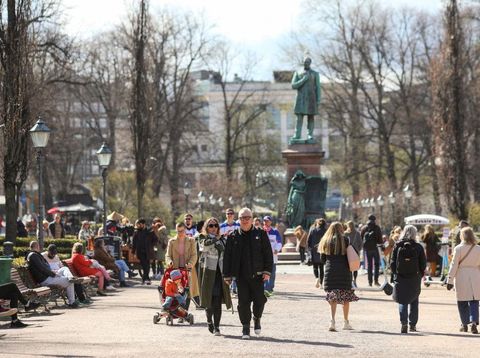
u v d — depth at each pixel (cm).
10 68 4525
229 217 3253
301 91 6894
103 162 4600
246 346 2009
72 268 3550
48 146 8350
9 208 4544
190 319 2517
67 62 6731
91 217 9406
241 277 2177
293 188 6781
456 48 7550
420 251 2334
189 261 2641
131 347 1983
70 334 2269
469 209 7525
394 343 2091
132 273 4881
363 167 10088
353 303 3281
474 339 2195
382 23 9875
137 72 7331
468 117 8538
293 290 3941
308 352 1902
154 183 9575
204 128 11156
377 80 9919
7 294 2514
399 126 10231
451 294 3709
